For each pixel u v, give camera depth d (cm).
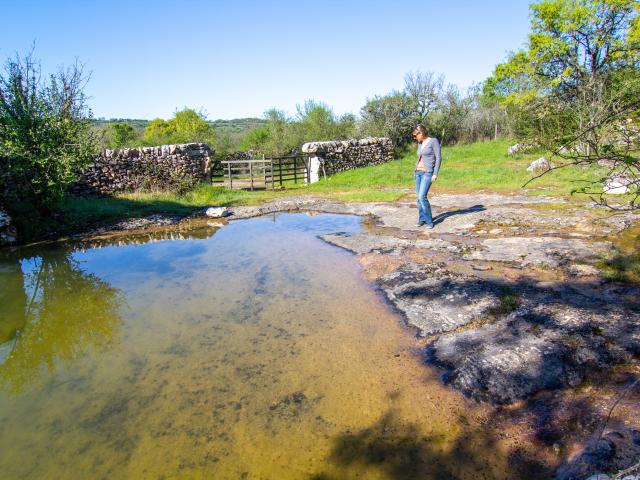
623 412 221
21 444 247
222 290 490
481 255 546
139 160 1210
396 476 209
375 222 810
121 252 684
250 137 2970
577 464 191
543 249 538
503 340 321
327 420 255
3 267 617
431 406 262
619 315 336
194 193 1207
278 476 214
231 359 333
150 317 422
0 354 360
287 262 588
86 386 305
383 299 439
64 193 956
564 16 1822
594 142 223
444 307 399
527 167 1352
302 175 1806
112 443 244
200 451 234
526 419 239
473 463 214
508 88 2512
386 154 2092
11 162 807
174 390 294
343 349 341
